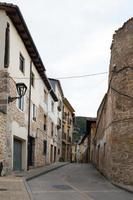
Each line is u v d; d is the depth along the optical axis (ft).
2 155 58.70
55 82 149.38
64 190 50.19
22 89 62.13
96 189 53.21
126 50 63.21
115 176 62.95
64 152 206.18
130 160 59.82
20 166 77.61
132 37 62.18
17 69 69.21
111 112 68.28
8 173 63.31
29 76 82.28
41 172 77.56
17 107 69.87
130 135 60.59
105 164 76.89
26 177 61.67
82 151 233.35
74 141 271.08
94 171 95.76
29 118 81.66
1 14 61.57
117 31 66.74
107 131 75.72
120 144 62.59
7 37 61.72
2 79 61.11
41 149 106.42
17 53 69.05
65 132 209.15
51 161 136.26
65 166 119.85
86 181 66.49
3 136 59.16
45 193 45.60
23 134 76.69
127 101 61.87
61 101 181.78
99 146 100.12
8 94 61.41
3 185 48.24
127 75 62.34
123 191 51.26
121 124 62.90
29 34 70.74
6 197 38.11
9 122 63.16
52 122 136.67
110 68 72.49
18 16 62.59
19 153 76.38
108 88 76.84
